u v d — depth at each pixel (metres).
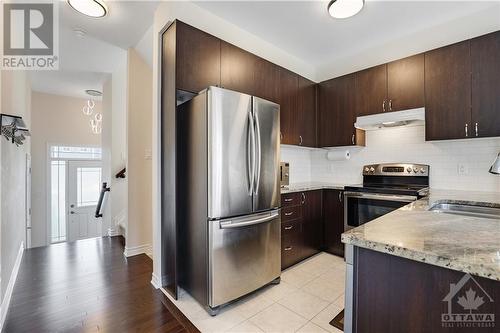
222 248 1.96
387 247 0.83
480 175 2.50
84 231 6.23
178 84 2.10
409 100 2.72
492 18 2.33
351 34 2.88
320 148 3.71
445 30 2.60
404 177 3.00
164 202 2.41
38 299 2.14
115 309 2.00
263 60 2.81
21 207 3.46
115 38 3.07
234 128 2.04
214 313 1.91
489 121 2.23
